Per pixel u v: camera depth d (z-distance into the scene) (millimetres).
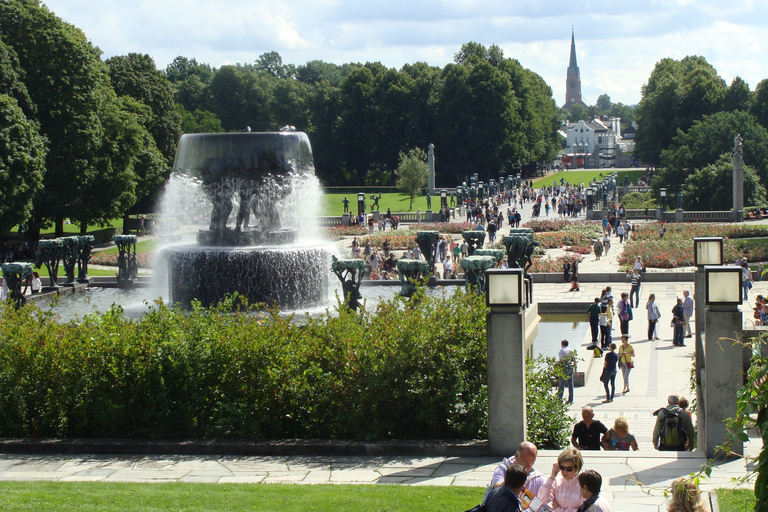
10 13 54469
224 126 142500
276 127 144375
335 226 73062
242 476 11766
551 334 31844
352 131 135625
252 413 13695
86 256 33750
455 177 134125
